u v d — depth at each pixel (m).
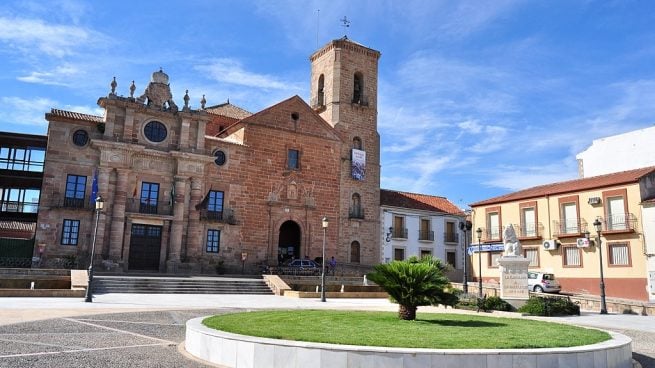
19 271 28.66
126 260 36.72
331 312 17.67
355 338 10.60
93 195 36.00
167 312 18.97
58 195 35.75
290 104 45.50
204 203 39.53
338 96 49.38
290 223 45.03
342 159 47.84
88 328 14.09
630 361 10.86
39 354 10.10
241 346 9.86
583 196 37.31
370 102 51.09
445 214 53.28
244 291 31.83
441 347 9.62
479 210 46.00
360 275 43.16
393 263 15.76
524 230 41.34
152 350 11.17
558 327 13.87
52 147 36.12
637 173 35.41
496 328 13.30
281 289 31.72
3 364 9.11
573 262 37.56
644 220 33.25
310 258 44.31
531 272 36.69
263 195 42.84
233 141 42.66
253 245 41.81
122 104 37.75
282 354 9.45
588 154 47.00
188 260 38.72
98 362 9.59
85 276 28.64
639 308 24.38
